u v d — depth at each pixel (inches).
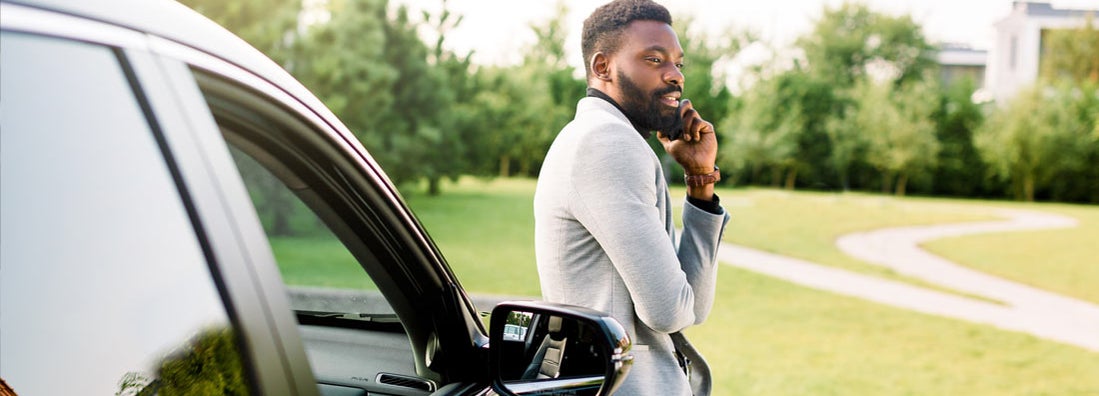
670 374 69.7
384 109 884.0
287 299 38.5
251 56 42.6
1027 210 1704.0
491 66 1566.2
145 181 32.0
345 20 824.9
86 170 29.9
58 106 29.4
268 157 46.1
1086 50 2630.4
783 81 2508.6
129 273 30.7
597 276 65.6
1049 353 330.0
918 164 2263.8
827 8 2642.7
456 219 1019.9
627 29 70.3
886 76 2642.7
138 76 33.1
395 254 52.8
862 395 250.7
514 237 808.3
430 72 993.5
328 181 48.0
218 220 34.9
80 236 29.3
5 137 27.5
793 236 951.0
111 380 29.5
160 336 31.4
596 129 64.5
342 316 64.2
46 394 27.5
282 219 624.1
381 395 58.2
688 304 64.8
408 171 977.5
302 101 45.2
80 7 31.6
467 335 56.7
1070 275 626.8
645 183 64.1
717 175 73.0
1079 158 2103.8
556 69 2423.7
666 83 71.1
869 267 659.4
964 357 317.4
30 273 27.6
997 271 648.4
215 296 34.0
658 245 62.6
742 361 293.0
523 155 2423.7
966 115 2301.9
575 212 64.0
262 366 35.9
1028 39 2751.0
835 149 2406.5
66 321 28.5
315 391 39.1
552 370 55.5
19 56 28.3
